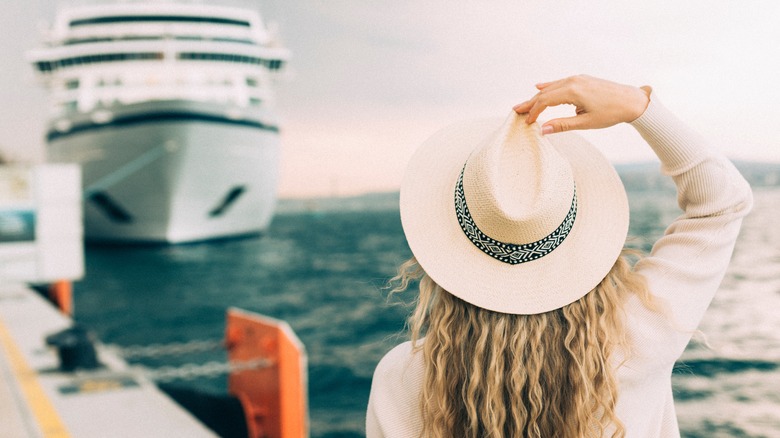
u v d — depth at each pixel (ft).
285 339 16.40
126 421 17.33
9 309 37.55
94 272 134.72
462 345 3.54
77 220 38.47
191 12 134.72
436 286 3.76
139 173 127.54
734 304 48.37
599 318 3.43
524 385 3.46
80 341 22.31
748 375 35.65
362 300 95.25
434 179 3.84
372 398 3.79
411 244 3.69
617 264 3.58
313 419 38.52
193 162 127.24
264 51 138.92
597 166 3.75
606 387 3.37
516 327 3.46
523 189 3.42
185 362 52.85
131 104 123.03
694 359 38.91
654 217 86.07
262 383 17.29
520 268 3.53
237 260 142.20
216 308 94.99
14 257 36.63
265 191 144.46
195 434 16.33
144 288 117.70
